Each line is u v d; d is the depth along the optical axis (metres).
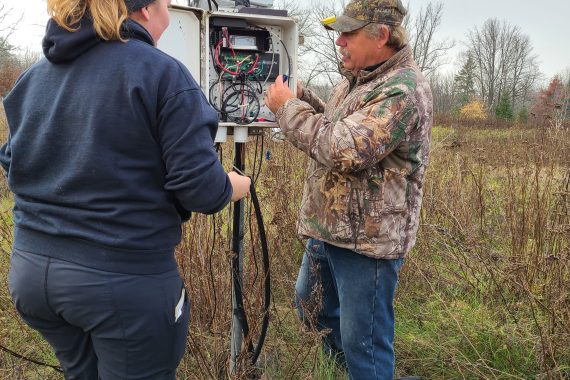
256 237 2.87
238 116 2.10
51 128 1.24
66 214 1.25
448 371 2.59
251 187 2.07
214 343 2.33
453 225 3.69
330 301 2.39
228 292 2.56
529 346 2.58
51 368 2.53
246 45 2.07
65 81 1.24
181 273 2.57
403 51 1.91
